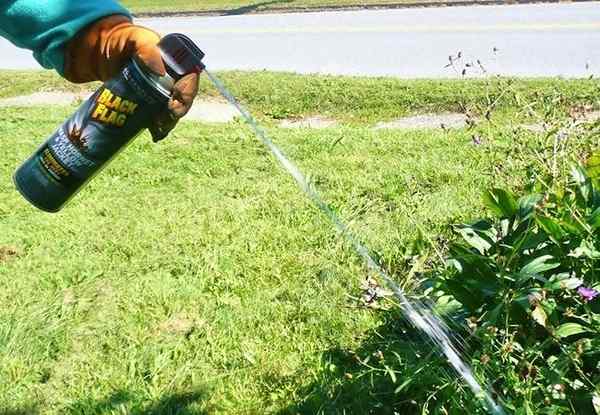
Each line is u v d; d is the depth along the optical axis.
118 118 1.92
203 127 6.91
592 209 2.69
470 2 13.30
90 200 5.17
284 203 4.76
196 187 5.27
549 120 3.88
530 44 10.02
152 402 3.14
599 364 2.35
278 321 3.54
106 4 1.86
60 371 3.40
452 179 4.85
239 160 5.77
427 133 6.12
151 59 1.83
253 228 4.47
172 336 3.56
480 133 4.65
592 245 2.56
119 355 3.45
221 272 4.02
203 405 3.09
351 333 3.33
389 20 12.63
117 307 3.82
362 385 2.97
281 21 13.75
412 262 3.36
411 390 2.84
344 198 4.78
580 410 2.33
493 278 2.65
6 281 4.14
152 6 17.08
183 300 3.81
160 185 5.40
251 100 8.46
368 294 3.13
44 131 7.09
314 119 7.95
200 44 12.61
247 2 16.20
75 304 3.88
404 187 4.83
